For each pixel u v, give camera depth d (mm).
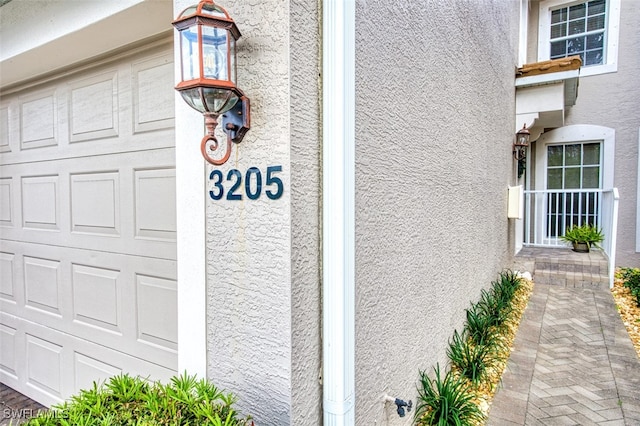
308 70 1297
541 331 4105
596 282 5633
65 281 2676
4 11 2289
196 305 1447
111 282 2379
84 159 2510
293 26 1213
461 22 3291
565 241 7441
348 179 1409
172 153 2076
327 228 1376
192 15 1104
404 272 2207
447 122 2996
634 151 7039
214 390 1288
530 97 6430
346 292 1397
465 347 3109
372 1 1771
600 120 7328
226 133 1294
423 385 2467
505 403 2750
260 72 1238
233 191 1315
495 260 5184
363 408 1708
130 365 2268
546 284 5793
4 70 2562
